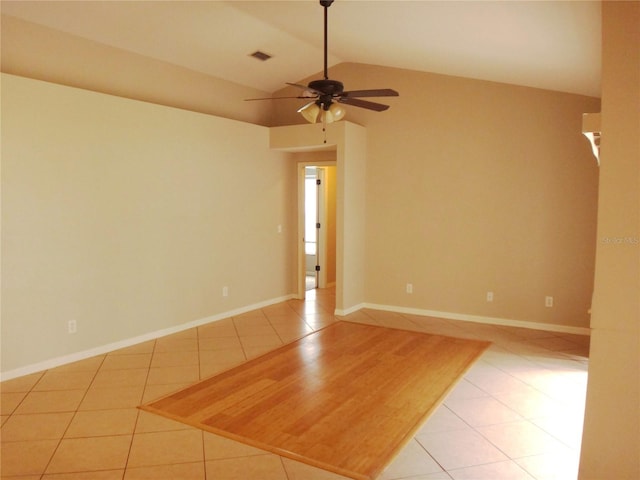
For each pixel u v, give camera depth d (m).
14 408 3.30
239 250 6.04
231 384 3.78
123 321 4.67
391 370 4.10
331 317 5.96
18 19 3.98
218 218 5.70
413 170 6.01
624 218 1.68
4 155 3.71
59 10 3.96
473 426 3.07
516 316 5.55
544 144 5.28
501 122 5.48
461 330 5.38
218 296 5.76
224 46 5.10
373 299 6.41
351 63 6.21
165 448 2.79
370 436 2.94
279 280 6.80
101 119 4.38
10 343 3.81
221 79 5.96
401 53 5.11
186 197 5.26
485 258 5.68
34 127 3.88
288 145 6.27
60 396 3.51
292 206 6.97
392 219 6.20
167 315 5.13
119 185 4.56
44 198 3.97
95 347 4.43
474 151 5.65
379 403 3.43
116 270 4.58
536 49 3.72
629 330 1.69
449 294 5.91
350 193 5.99
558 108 5.19
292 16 4.37
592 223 5.11
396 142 6.08
